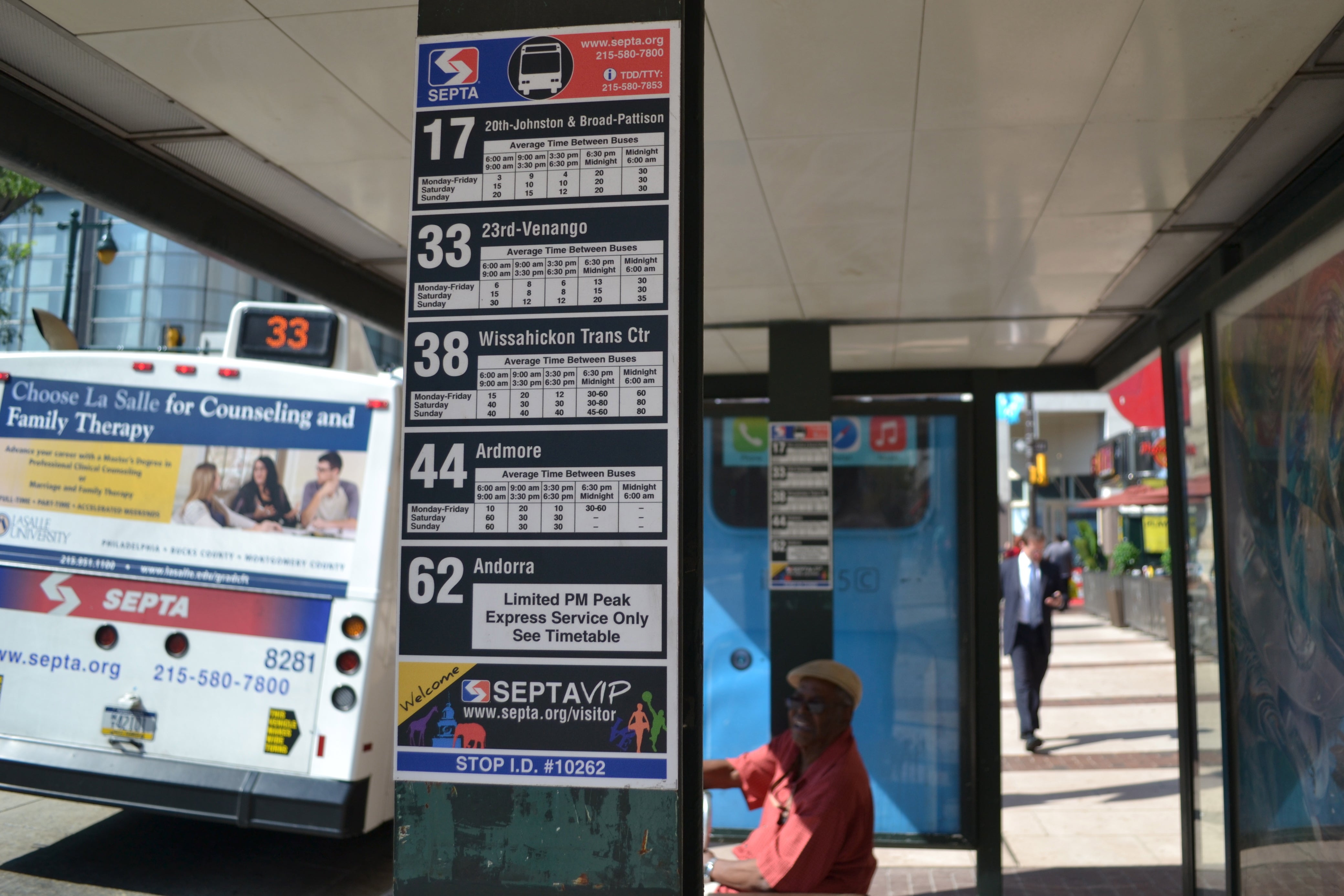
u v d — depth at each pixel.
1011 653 9.27
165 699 5.28
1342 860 2.95
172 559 5.38
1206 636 4.37
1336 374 2.91
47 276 36.75
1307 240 3.05
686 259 1.89
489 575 1.79
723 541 6.31
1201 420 4.50
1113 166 3.37
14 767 5.27
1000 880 5.55
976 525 5.94
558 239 1.85
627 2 1.88
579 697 1.76
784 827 3.68
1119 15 2.48
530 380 1.82
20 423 5.50
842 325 5.34
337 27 2.65
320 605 5.31
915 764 5.83
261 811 5.14
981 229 3.95
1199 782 4.34
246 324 5.86
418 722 1.78
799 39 2.60
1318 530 3.06
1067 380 6.20
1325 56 2.68
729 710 6.22
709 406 6.26
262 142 3.37
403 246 4.40
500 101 1.88
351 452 5.45
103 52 2.81
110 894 5.09
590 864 1.73
